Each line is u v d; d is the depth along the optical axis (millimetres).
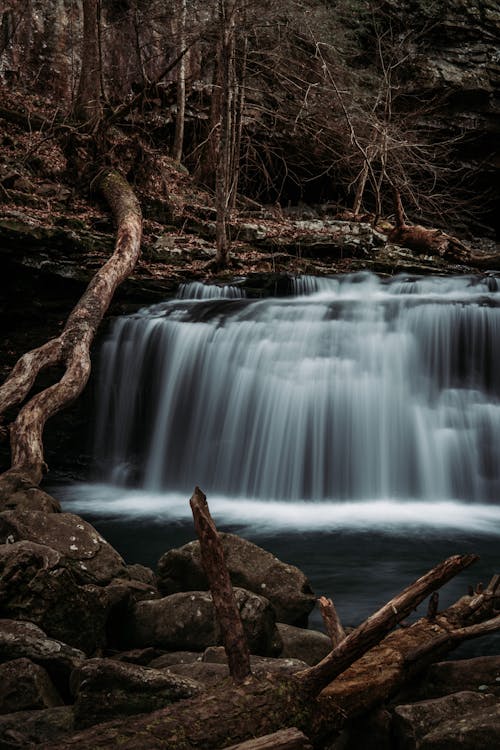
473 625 3982
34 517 5211
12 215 13914
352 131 18656
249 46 21141
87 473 12328
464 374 11062
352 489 10617
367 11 24375
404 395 11000
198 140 22188
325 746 3232
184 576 5273
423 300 11578
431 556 7402
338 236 17344
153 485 11773
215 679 3832
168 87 21672
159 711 2984
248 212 19953
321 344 11352
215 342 11820
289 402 11016
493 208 26797
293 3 19172
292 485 10680
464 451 10555
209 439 11477
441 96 24469
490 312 11031
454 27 24953
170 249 15922
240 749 2768
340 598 6105
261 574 5133
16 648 3971
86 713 3467
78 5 22688
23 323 13617
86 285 13797
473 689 3758
